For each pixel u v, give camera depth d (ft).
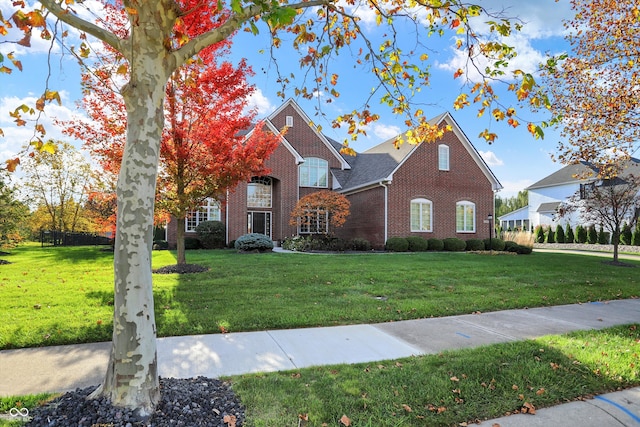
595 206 53.21
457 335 18.08
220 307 21.99
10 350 15.33
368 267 38.55
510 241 67.36
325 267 38.01
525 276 35.94
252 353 15.33
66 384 12.18
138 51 10.05
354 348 16.06
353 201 76.48
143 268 10.11
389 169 67.15
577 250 87.76
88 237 94.38
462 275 35.17
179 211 34.37
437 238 69.21
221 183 34.12
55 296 23.86
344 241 63.72
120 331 9.90
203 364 14.11
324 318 20.30
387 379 12.57
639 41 30.14
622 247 82.38
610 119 32.73
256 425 9.64
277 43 18.13
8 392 11.53
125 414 9.39
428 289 28.76
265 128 74.18
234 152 33.96
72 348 15.64
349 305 23.16
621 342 16.79
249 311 21.25
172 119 31.37
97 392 10.27
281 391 11.57
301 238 66.54
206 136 32.37
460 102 18.22
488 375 12.99
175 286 27.48
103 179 61.31
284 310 21.61
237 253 55.11
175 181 33.71
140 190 10.00
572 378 12.91
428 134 20.72
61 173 93.76
